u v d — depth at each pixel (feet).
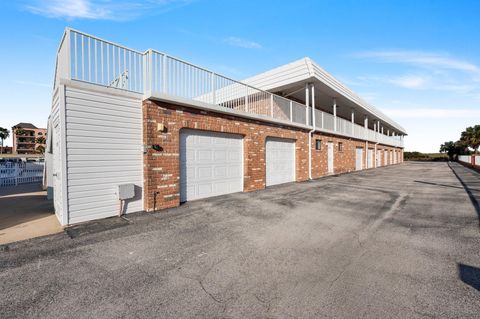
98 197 17.93
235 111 27.17
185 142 23.71
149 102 20.04
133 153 19.83
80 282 9.64
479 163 69.31
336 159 53.47
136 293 8.89
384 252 12.32
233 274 10.25
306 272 10.37
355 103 58.95
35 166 60.75
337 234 15.02
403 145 138.31
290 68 41.19
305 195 27.53
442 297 8.50
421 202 23.66
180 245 13.32
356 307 8.00
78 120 17.01
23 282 9.62
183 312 7.85
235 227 16.35
